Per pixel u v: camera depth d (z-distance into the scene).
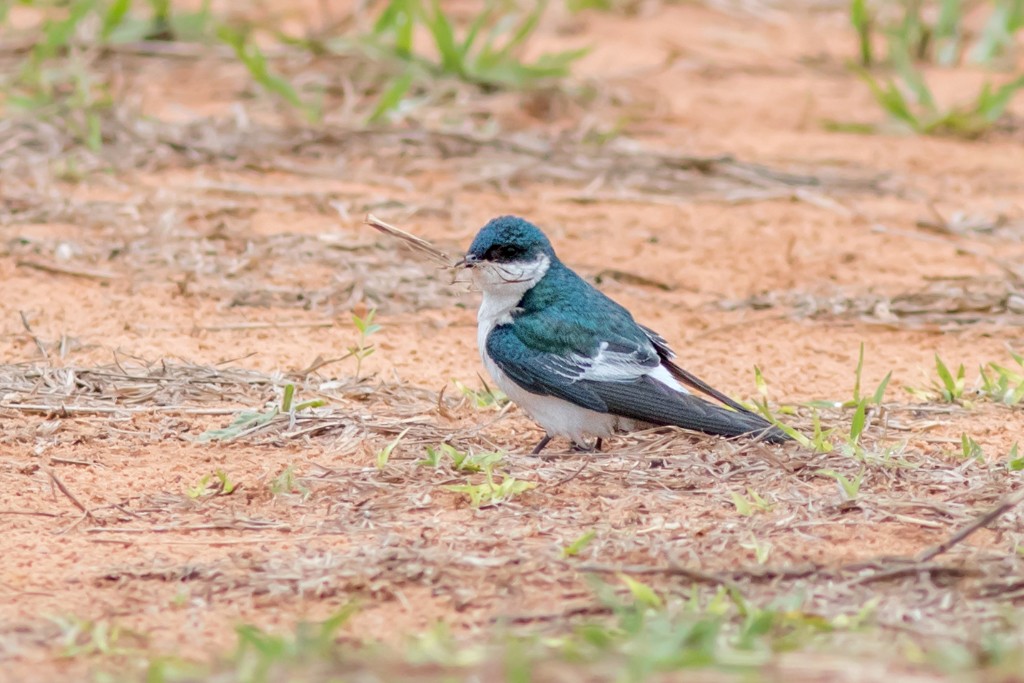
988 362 12.61
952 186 18.36
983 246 16.17
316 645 6.95
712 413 10.42
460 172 17.92
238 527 8.98
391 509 9.24
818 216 17.05
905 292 14.80
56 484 9.66
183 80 20.66
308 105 19.78
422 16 21.02
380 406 11.54
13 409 11.06
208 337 13.02
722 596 7.54
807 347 13.36
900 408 11.52
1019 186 18.41
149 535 8.87
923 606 7.64
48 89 19.38
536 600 7.81
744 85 22.59
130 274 14.38
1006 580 7.83
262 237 15.41
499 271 10.79
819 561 8.26
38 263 14.41
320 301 14.02
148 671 6.82
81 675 6.99
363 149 18.38
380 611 7.73
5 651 7.27
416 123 19.39
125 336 12.91
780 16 26.72
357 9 23.11
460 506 9.30
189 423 11.01
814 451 10.19
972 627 7.32
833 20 26.62
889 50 23.88
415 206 16.61
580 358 10.66
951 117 20.61
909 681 6.51
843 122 20.89
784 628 7.22
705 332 13.66
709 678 6.53
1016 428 11.12
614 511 9.12
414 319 13.78
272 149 18.16
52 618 7.51
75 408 11.10
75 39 21.08
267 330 13.27
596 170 18.20
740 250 15.91
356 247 15.30
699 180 18.17
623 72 22.53
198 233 15.47
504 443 10.87
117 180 16.94
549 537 8.72
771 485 9.57
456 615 7.67
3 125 18.20
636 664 6.48
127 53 21.27
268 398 11.55
